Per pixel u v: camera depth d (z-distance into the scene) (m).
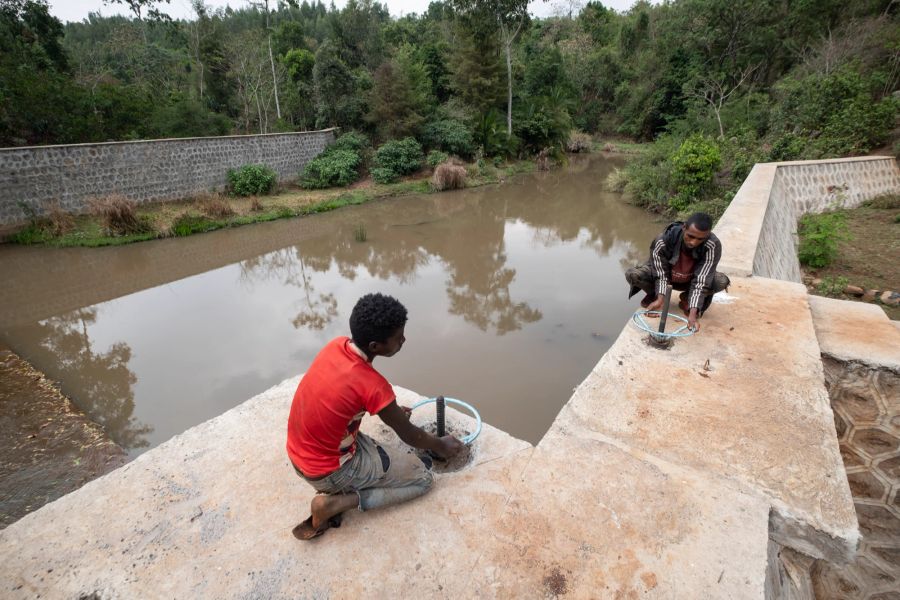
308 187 19.58
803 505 1.98
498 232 14.70
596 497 2.07
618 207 17.69
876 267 8.64
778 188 9.62
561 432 2.48
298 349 7.47
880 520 3.43
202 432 2.70
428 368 6.62
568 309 8.65
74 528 2.12
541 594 1.70
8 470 4.83
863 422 3.48
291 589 1.81
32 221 12.75
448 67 28.08
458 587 1.76
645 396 2.72
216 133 20.11
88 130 16.19
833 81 15.84
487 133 26.16
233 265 11.84
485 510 2.07
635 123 38.50
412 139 22.05
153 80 28.67
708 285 3.36
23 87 14.76
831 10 26.19
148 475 2.40
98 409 5.94
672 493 2.07
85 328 8.32
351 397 1.79
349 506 1.97
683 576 1.71
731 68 31.56
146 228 13.26
